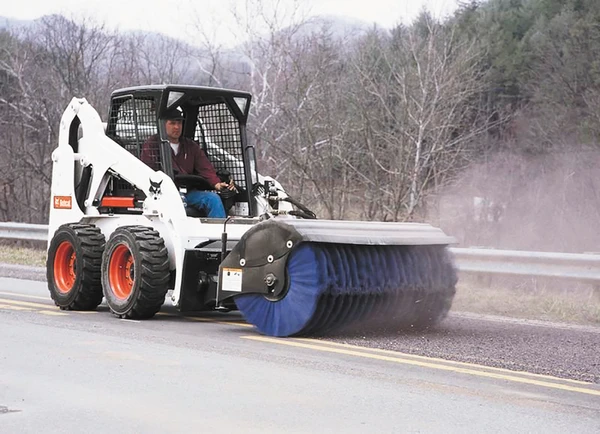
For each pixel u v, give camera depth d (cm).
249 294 986
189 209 1127
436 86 2197
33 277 1593
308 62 2509
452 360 866
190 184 1154
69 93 2788
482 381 779
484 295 1300
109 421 638
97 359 845
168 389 732
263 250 974
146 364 824
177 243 1059
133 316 1091
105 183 1183
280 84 2517
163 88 1108
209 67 2888
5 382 750
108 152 1166
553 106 2945
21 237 2000
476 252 1337
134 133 1158
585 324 1134
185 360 845
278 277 963
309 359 858
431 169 2188
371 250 1000
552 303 1239
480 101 2909
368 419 652
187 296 1061
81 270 1150
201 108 1216
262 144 2452
